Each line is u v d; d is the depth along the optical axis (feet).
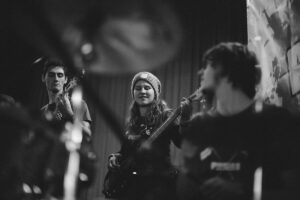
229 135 4.64
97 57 4.05
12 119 3.78
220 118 4.74
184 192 4.72
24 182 3.77
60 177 3.47
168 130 7.38
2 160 3.74
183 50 12.26
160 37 8.80
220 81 4.79
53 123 3.88
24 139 3.77
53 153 3.57
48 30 3.31
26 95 11.84
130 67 7.74
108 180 7.42
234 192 4.23
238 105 4.74
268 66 7.23
